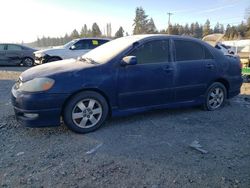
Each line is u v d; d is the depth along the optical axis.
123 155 3.90
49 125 4.47
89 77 4.64
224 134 4.73
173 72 5.45
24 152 3.99
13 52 17.77
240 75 6.60
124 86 4.96
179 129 4.93
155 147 4.17
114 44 5.55
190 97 5.81
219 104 6.27
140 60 5.15
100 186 3.16
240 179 3.34
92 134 4.67
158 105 5.45
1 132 4.73
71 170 3.49
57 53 14.20
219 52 6.25
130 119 5.44
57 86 4.41
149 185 3.19
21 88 4.47
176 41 5.62
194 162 3.72
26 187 3.15
